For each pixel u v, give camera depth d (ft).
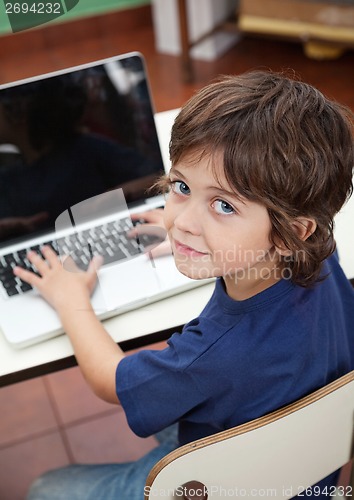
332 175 2.18
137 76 3.89
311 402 2.42
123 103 3.89
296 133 2.07
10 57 11.64
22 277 3.47
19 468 5.50
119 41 11.97
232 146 2.06
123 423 5.82
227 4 11.02
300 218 2.19
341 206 2.35
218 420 2.66
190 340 2.53
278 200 2.10
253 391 2.50
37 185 3.78
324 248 2.37
